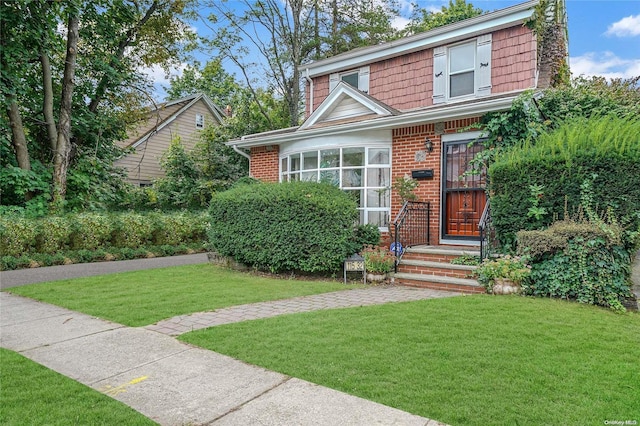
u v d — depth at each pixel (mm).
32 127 13328
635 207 5641
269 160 12242
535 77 10797
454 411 2781
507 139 7992
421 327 4617
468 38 11805
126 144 22500
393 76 13438
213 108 26203
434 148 9039
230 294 6566
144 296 6465
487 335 4297
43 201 11586
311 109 15820
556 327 4559
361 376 3363
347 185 10039
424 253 7969
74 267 9484
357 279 7914
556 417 2695
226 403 3006
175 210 17344
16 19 10961
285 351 3951
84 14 13211
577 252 5727
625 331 4445
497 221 7039
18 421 2730
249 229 8531
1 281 7887
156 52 15359
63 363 3826
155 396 3145
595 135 6203
